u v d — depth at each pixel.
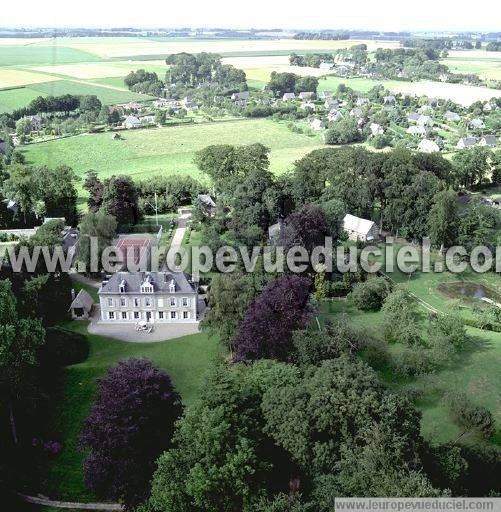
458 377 104.12
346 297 136.75
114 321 125.12
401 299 123.38
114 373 82.69
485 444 82.56
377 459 64.81
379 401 74.31
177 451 71.44
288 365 85.81
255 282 120.12
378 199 184.00
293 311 102.50
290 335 99.75
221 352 111.31
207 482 65.00
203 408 73.94
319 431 71.56
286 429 70.75
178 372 106.00
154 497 68.38
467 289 143.50
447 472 70.56
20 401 91.75
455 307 131.12
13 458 83.94
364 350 109.31
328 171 183.50
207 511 66.50
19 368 86.81
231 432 71.38
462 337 112.81
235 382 79.06
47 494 78.31
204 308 128.38
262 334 98.75
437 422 90.69
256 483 68.75
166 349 114.12
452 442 80.38
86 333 120.88
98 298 135.88
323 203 168.25
